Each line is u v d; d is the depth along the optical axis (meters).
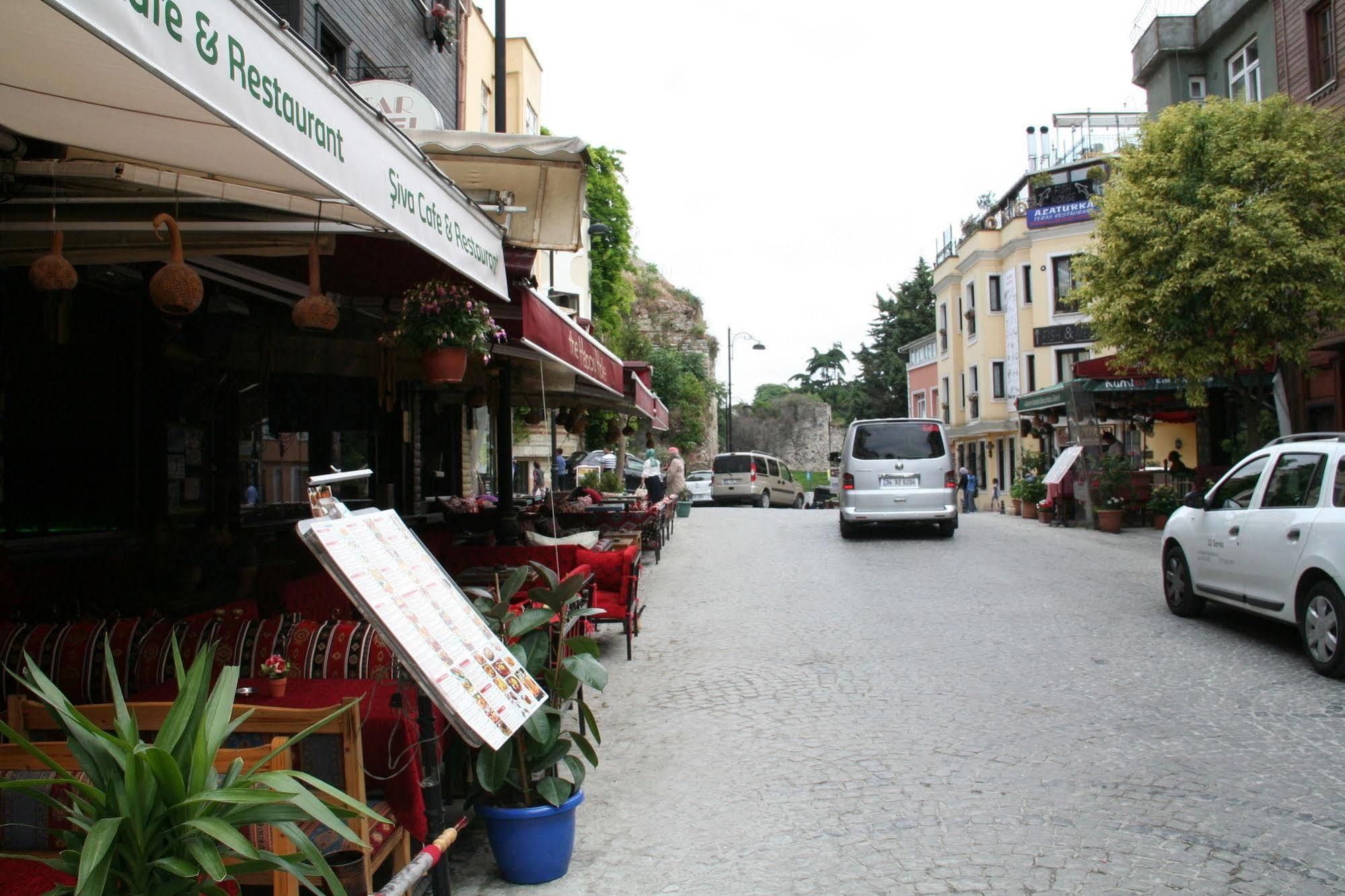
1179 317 14.79
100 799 2.31
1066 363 35.25
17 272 7.30
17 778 3.26
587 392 12.67
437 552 9.06
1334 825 4.46
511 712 3.44
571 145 7.00
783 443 66.88
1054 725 6.12
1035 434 23.91
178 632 4.61
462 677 3.28
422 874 3.06
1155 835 4.40
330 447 12.92
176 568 7.43
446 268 6.30
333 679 4.45
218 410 9.19
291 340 8.38
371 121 3.66
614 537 12.71
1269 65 18.88
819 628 9.53
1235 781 5.05
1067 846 4.30
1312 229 14.29
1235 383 15.53
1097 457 19.20
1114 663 7.74
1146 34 22.52
